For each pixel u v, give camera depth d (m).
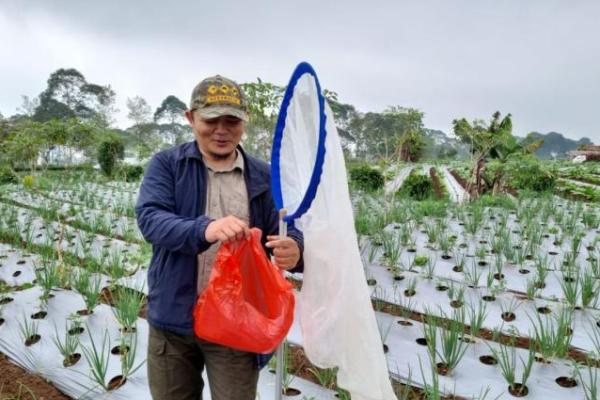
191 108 1.61
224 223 1.40
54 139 12.45
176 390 1.75
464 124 11.41
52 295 3.87
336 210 1.54
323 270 1.56
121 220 7.18
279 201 1.58
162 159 1.70
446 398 2.59
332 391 2.60
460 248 5.61
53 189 10.61
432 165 38.59
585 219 6.74
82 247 5.44
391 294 4.14
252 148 6.64
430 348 2.82
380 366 1.60
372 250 4.88
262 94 6.22
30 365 2.92
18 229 5.92
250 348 1.43
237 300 1.42
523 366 2.83
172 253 1.63
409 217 7.02
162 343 1.70
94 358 2.63
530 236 5.92
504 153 12.14
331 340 1.58
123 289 3.69
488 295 4.05
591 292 3.64
